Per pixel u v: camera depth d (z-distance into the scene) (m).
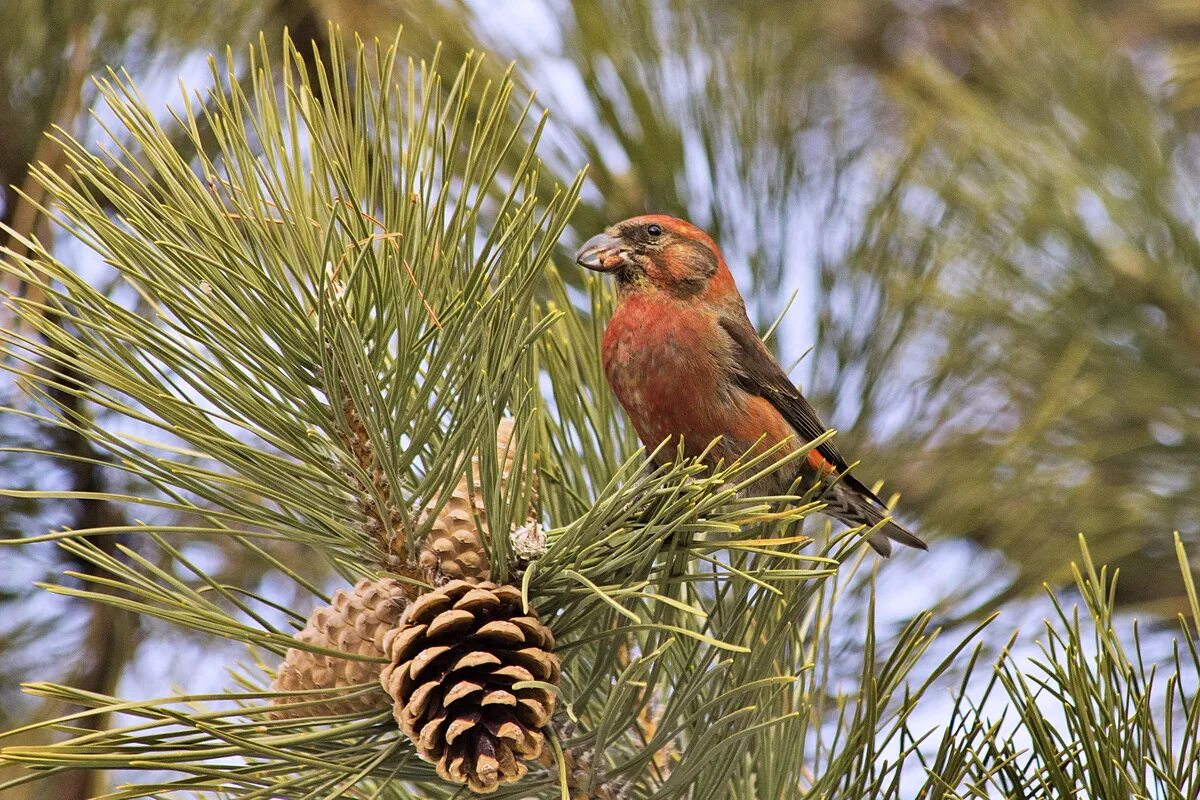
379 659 4.71
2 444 7.70
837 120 9.32
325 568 9.16
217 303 4.70
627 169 8.50
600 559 4.83
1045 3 10.30
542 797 5.25
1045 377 9.12
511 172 7.93
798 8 10.26
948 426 8.68
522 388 4.95
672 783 4.92
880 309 8.41
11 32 7.48
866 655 4.79
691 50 8.70
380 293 4.64
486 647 4.65
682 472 4.73
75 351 4.50
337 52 4.85
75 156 4.54
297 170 4.86
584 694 5.11
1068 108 9.73
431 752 4.58
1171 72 10.07
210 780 4.31
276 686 4.94
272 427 4.79
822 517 7.89
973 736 4.57
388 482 4.91
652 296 7.72
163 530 4.53
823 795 4.90
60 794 7.64
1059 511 8.67
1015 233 9.12
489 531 4.72
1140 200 9.43
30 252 7.09
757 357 7.71
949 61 13.64
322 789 4.50
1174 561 8.88
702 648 5.77
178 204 4.73
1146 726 4.36
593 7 8.42
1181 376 9.18
